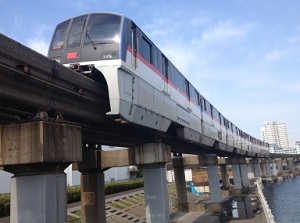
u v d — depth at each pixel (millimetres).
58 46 12867
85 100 11172
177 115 19281
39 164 8344
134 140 19641
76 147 9547
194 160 39594
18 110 9352
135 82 13086
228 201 48969
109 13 13078
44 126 8352
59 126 8891
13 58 7621
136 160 18469
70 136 9312
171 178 68625
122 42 12148
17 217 8375
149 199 17984
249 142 59719
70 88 10055
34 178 8453
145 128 15039
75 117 11344
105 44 12070
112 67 11648
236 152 47531
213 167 39969
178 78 20562
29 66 8094
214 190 39344
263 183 94688
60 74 9336
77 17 13375
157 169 18203
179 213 37625
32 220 8258
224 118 38750
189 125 22094
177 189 39406
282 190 70062
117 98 11406
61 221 8750
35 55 8297
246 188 60406
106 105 12625
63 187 9008
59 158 8719
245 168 62906
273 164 110125
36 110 9297
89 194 19047
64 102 9945
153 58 15977
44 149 8234
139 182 50531
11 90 7801
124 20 12844
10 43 7516
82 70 11938
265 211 30859
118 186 42562
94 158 19391
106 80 11609
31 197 8383
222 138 35844
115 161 19188
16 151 8438
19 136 8492
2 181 31234
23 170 8492
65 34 13031
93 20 12930
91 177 19266
